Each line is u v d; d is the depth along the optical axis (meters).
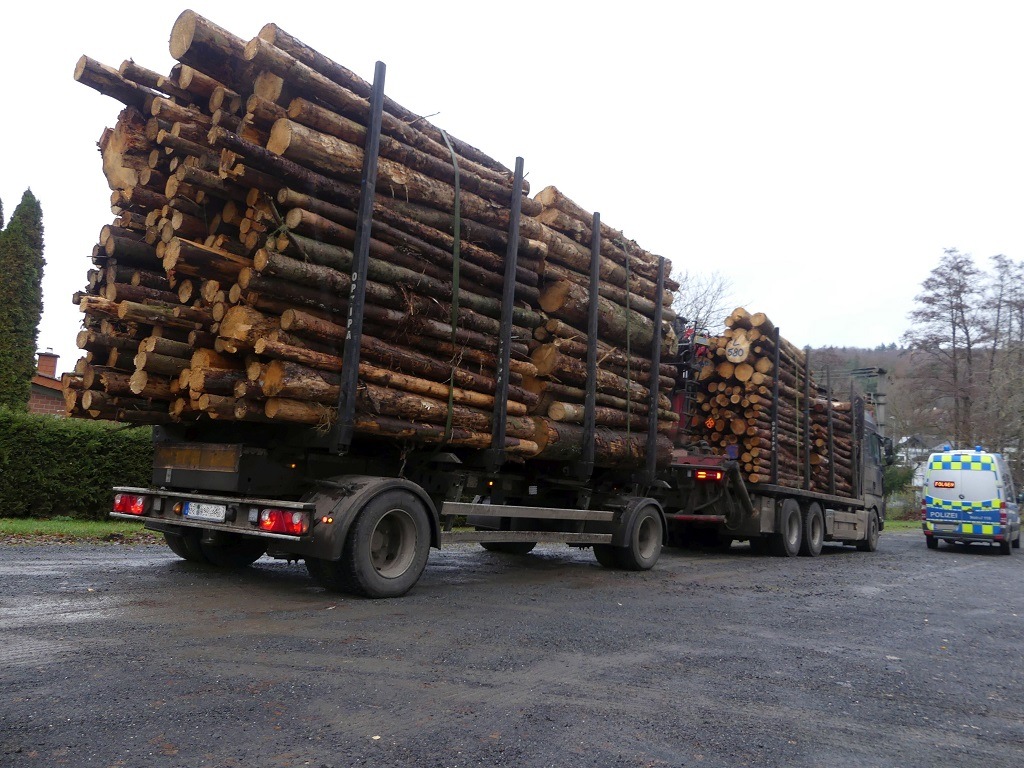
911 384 44.81
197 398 6.15
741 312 13.38
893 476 37.03
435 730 3.27
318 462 6.78
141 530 10.96
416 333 6.88
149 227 6.90
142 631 4.65
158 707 3.33
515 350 8.03
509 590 7.29
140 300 6.70
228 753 2.90
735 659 4.90
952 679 4.77
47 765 2.71
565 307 8.55
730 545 14.44
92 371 6.77
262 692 3.62
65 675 3.69
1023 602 8.86
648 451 9.88
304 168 6.07
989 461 18.34
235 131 6.25
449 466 7.83
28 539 9.20
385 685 3.85
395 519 6.49
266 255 5.73
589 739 3.28
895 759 3.28
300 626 5.04
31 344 17.88
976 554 17.88
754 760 3.15
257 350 5.76
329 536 5.94
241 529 6.21
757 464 12.84
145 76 6.75
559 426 8.45
